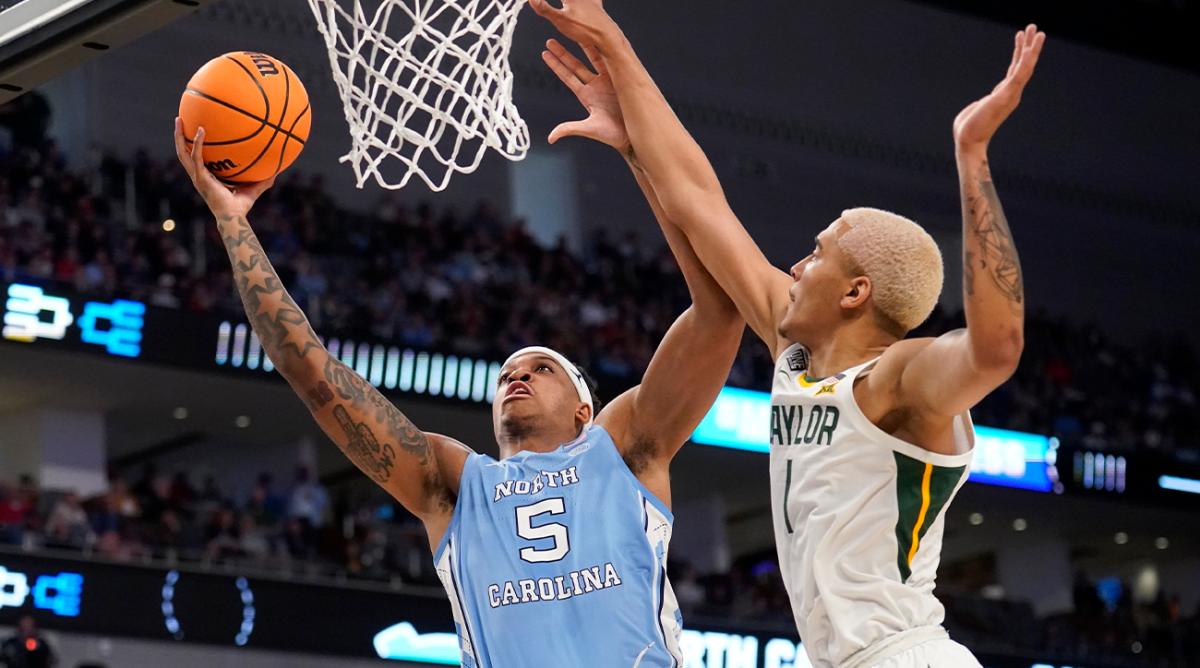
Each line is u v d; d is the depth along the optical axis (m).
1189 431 18.95
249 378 13.44
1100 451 16.97
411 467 3.04
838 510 2.46
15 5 3.58
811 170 19.08
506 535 2.89
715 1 18.77
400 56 3.46
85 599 11.50
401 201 16.67
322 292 14.12
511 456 3.05
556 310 15.67
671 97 18.30
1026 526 18.42
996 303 2.24
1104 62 20.66
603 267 16.78
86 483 14.28
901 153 19.69
